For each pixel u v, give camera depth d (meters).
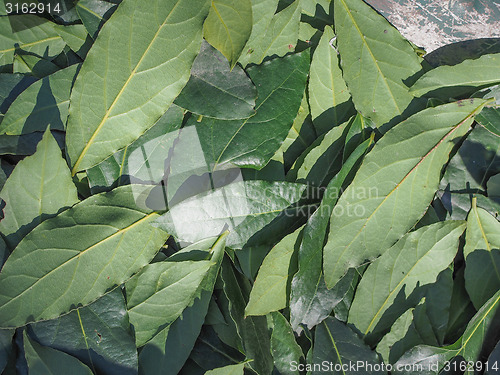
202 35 0.30
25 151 0.32
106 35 0.30
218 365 0.31
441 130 0.32
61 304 0.30
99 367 0.30
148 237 0.31
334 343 0.31
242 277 0.32
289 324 0.31
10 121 0.32
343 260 0.31
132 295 0.31
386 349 0.31
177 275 0.31
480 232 0.32
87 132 0.31
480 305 0.32
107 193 0.31
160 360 0.30
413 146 0.32
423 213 0.32
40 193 0.30
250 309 0.31
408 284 0.32
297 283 0.31
